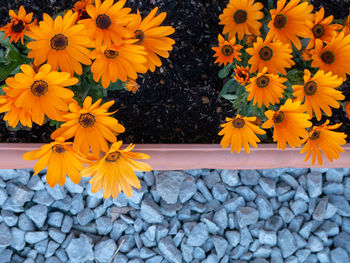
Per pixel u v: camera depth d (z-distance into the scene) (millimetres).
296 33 823
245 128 835
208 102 1068
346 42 811
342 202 1110
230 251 1086
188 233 1065
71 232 1053
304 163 1022
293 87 802
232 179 1082
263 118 938
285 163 1014
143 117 1050
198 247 1070
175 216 1077
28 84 713
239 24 897
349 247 1098
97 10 715
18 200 1019
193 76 1063
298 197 1104
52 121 882
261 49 811
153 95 1054
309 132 837
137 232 1065
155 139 1051
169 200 1054
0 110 713
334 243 1115
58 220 1043
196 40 1063
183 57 1061
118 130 776
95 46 736
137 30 773
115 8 719
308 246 1100
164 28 777
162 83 1056
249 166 1004
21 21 768
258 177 1101
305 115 793
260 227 1094
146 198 1065
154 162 970
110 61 758
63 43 729
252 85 796
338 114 1087
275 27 824
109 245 1044
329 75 788
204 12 1064
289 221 1104
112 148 756
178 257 1058
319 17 814
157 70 1053
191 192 1067
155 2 1043
